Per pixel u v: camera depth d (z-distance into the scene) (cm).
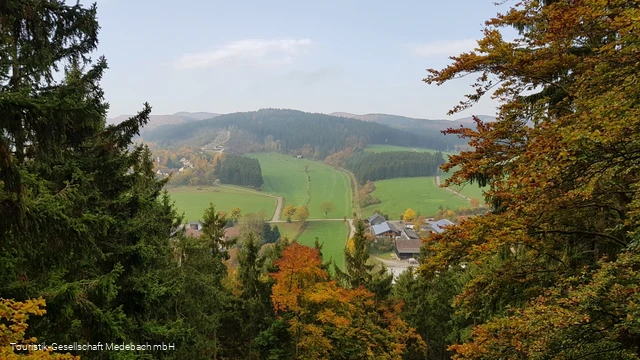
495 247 785
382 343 2295
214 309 2133
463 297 957
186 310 1755
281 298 1866
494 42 871
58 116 576
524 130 883
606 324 604
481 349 751
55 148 653
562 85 919
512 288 942
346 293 2088
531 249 977
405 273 3262
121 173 1165
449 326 2827
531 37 937
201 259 1930
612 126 557
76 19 862
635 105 599
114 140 1133
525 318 687
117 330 724
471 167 888
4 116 523
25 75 833
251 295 2430
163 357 1136
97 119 668
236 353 2438
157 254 1304
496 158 889
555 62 844
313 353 1902
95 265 1069
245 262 2448
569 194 645
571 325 608
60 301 637
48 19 804
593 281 644
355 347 2161
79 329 807
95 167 1087
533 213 768
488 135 912
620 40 650
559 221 860
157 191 1656
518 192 716
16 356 487
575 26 802
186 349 1516
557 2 884
